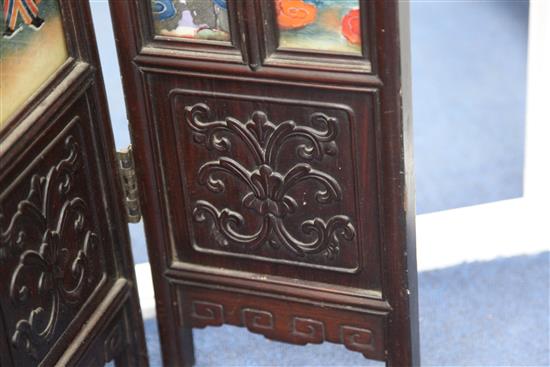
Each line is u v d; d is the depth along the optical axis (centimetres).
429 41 371
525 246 274
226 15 201
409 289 215
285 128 207
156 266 231
